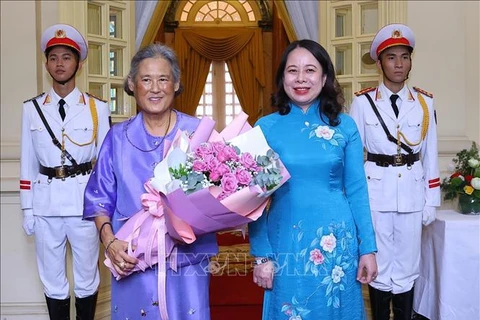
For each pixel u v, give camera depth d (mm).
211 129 1923
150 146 1976
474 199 3219
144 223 1863
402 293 3174
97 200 1984
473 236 3006
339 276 2090
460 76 3793
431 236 3244
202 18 8977
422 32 3779
